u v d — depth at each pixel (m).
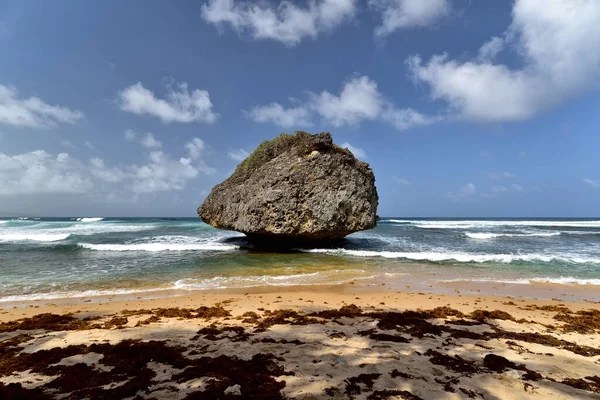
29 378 5.05
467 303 10.41
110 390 4.61
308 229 21.39
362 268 16.52
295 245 24.81
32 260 18.09
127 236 32.34
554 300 11.05
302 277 14.26
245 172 26.88
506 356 6.07
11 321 8.09
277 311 9.02
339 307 9.67
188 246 23.78
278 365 5.52
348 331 7.38
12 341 6.66
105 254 20.55
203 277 14.09
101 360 5.69
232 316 8.58
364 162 25.36
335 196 21.80
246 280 13.59
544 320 8.68
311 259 19.09
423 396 4.55
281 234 21.72
